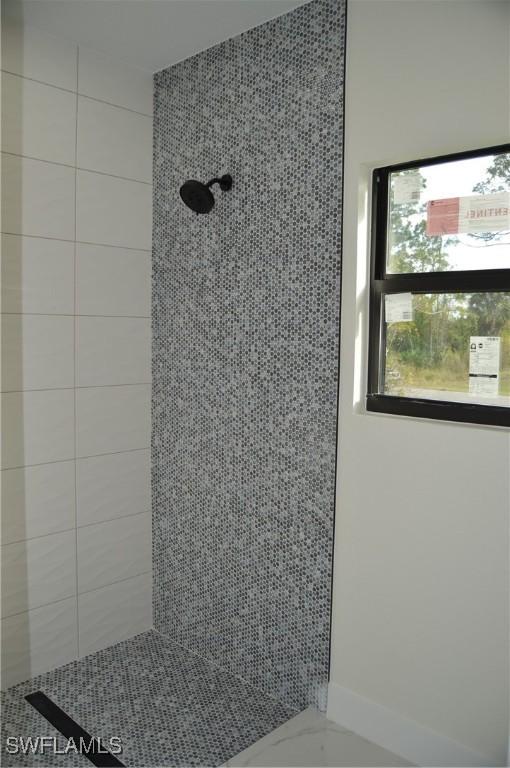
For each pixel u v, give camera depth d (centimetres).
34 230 250
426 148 196
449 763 200
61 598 267
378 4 205
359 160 212
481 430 189
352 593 223
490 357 196
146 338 294
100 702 243
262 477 249
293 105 230
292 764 208
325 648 232
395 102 203
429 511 202
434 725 204
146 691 251
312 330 229
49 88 250
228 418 261
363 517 219
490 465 188
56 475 263
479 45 184
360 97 211
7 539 248
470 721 195
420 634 206
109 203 275
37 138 248
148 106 287
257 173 244
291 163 232
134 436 292
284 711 240
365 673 221
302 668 239
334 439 225
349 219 216
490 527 188
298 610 240
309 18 223
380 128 207
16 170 243
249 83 245
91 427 274
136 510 295
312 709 238
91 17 235
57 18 236
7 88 238
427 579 203
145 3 224
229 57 252
